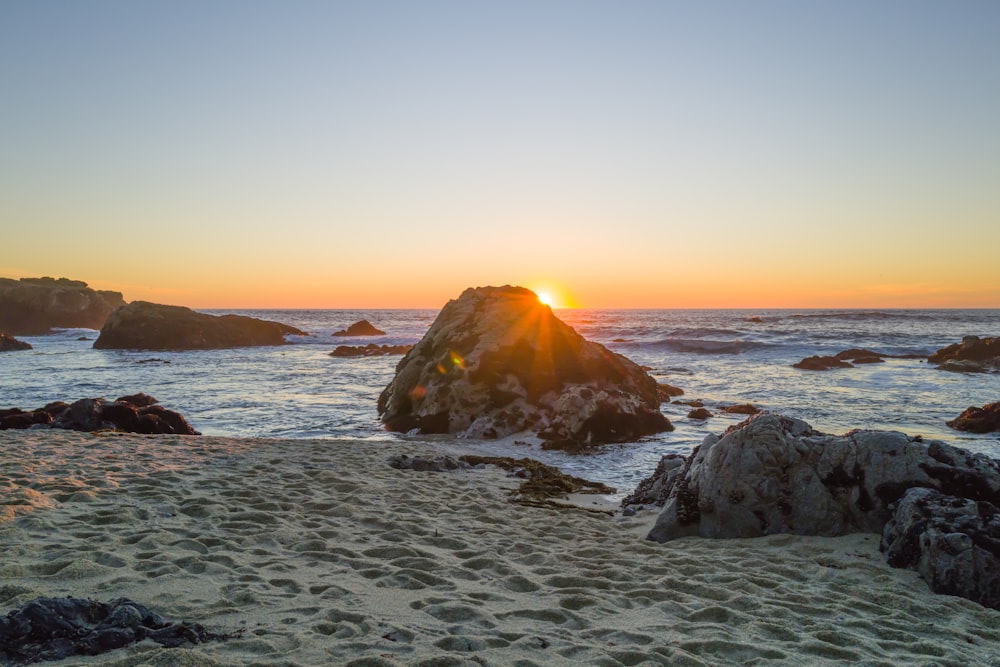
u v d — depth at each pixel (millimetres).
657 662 4320
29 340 62062
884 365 32031
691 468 8266
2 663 3713
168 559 5688
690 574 6328
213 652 4020
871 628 5102
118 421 14438
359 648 4234
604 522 8500
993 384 24703
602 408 14906
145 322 50375
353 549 6480
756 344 42000
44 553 5613
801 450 7684
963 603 5621
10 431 12750
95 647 3947
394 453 12320
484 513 8484
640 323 78500
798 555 6848
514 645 4473
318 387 25000
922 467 7180
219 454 11047
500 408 15969
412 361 18109
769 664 4402
